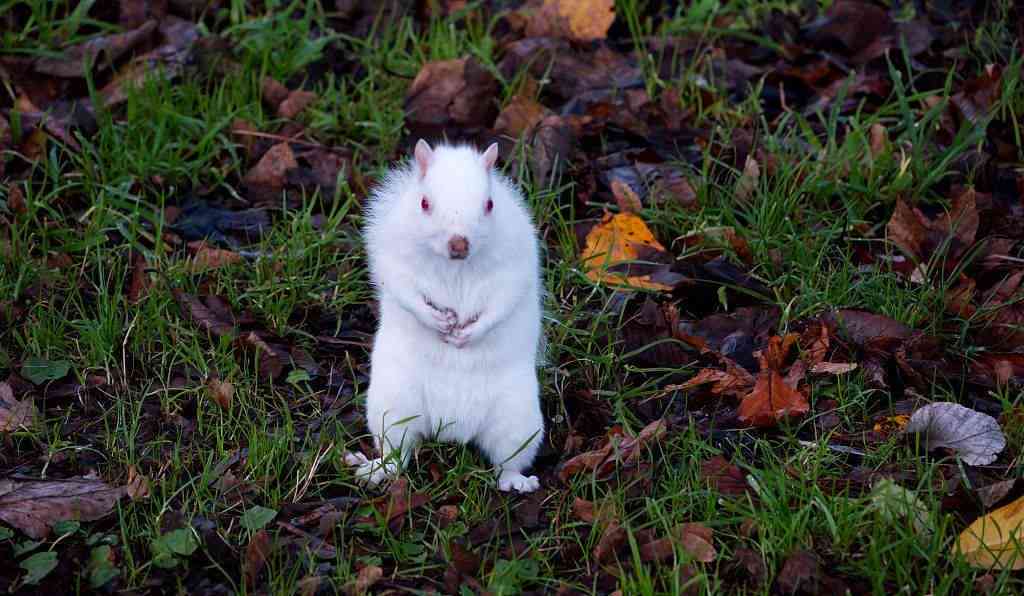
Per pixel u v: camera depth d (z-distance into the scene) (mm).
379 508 6605
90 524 6430
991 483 6660
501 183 7340
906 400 7418
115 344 7887
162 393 7547
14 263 8492
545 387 7738
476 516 6570
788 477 6648
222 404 7422
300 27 11086
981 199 9094
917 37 11156
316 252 8930
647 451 6996
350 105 10352
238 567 6172
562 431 7457
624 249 8883
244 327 8211
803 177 9469
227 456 6953
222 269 8648
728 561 6113
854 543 6195
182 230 9164
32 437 7090
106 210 9008
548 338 8117
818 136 10086
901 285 8578
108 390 7609
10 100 10227
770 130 10258
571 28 11547
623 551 6203
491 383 6824
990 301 8289
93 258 8641
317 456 6887
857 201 9281
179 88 10273
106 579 5969
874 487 6520
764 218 8906
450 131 10141
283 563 6180
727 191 9266
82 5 10781
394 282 6707
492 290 6695
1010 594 5754
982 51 10727
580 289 8633
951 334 7992
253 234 9227
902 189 9242
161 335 7859
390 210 6914
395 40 11398
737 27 11531
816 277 8547
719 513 6438
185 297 8258
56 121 9773
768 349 7723
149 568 6125
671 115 10383
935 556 5895
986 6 11195
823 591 5848
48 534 6289
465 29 11555
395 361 6812
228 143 9812
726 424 7371
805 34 11391
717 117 10320
